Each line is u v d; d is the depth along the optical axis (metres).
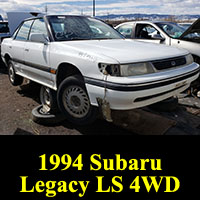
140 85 2.15
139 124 2.89
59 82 2.95
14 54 4.02
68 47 2.67
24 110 3.56
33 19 3.67
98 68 2.26
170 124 2.89
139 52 2.47
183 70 2.63
